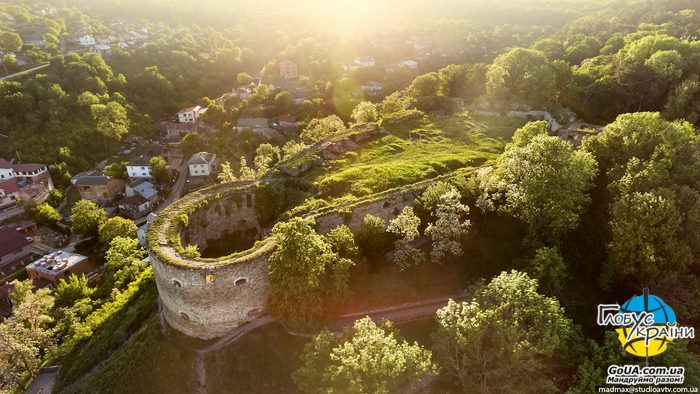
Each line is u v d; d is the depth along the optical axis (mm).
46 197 105250
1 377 49781
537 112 82188
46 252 89562
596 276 46781
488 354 34938
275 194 56688
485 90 95938
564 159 46000
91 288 71625
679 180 47281
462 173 58031
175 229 46406
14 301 64688
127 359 44500
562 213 44188
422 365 33719
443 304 44688
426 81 102688
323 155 67375
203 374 41281
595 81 85125
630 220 43156
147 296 54062
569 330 34906
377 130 77250
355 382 31438
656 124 51719
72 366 49750
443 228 46312
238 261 41031
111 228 84625
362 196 54562
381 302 44719
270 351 41281
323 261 40719
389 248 49688
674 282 40469
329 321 42031
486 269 47438
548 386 32531
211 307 41812
